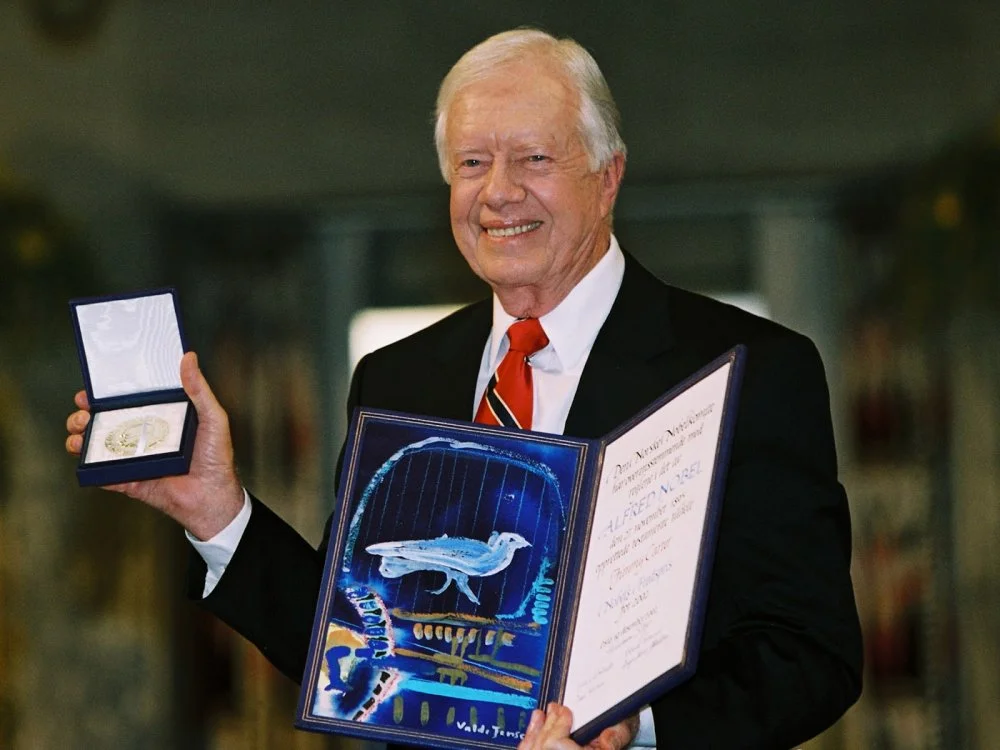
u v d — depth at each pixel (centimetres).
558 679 591
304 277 1858
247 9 1819
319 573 671
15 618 1777
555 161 665
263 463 1858
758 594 613
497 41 683
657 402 607
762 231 1780
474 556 609
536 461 620
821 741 1736
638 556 584
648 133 1761
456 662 598
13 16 1816
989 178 1705
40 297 1789
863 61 1728
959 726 1711
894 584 1733
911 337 1742
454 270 1855
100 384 655
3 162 1812
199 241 1852
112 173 1825
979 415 1720
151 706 1789
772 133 1747
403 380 709
